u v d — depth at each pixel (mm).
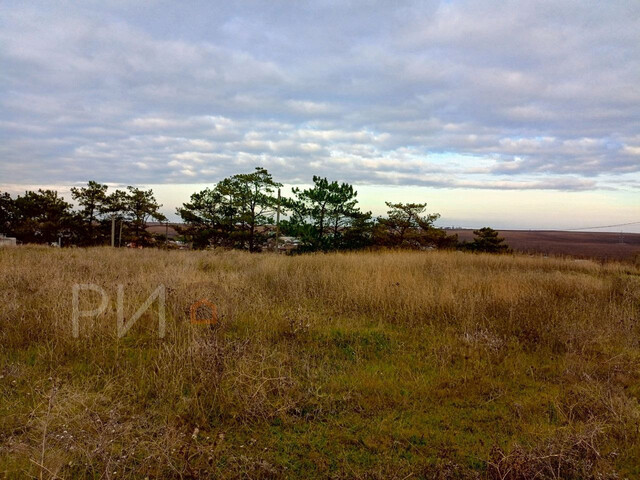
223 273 10359
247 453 3273
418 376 4816
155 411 3785
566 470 3078
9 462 2961
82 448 3061
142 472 2945
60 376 4367
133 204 32844
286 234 21391
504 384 4652
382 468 3109
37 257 12805
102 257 13680
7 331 5367
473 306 7012
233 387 4141
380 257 14047
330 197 20172
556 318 6754
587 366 4988
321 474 3061
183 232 28359
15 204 32250
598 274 13953
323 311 7391
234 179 26469
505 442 3508
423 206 26375
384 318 7105
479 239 28500
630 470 3143
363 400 4180
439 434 3611
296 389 4301
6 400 3834
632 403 4062
